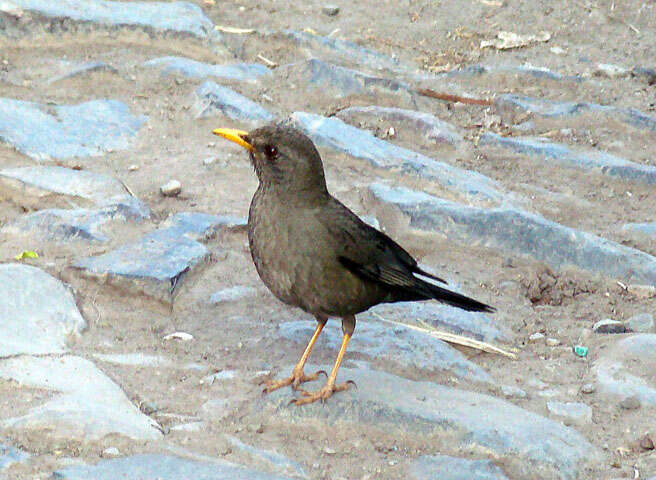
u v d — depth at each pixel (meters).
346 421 8.96
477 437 8.73
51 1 17.47
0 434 8.35
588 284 12.14
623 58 18.61
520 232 12.62
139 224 12.38
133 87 16.09
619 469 8.70
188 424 8.85
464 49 18.77
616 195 14.32
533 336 10.99
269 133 9.23
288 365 9.96
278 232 9.16
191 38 17.45
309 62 17.00
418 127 15.70
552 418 9.48
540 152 15.20
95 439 8.38
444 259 12.55
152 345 10.21
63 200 12.62
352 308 9.44
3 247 11.65
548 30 19.52
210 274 11.62
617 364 10.34
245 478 8.05
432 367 10.08
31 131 14.20
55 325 10.18
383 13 19.84
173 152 14.48
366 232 9.41
